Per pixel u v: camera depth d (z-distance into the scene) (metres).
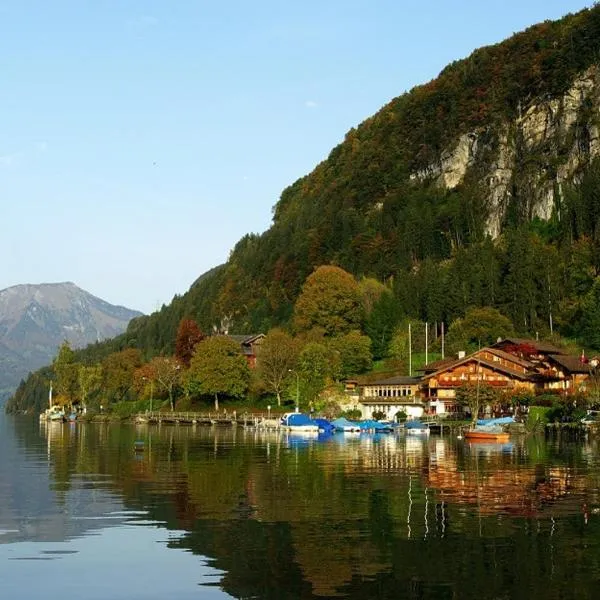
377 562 34.91
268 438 123.38
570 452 86.31
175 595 30.91
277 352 183.38
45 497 53.19
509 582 31.95
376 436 127.25
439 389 158.50
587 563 34.38
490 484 58.00
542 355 167.00
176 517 45.28
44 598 30.75
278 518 44.56
